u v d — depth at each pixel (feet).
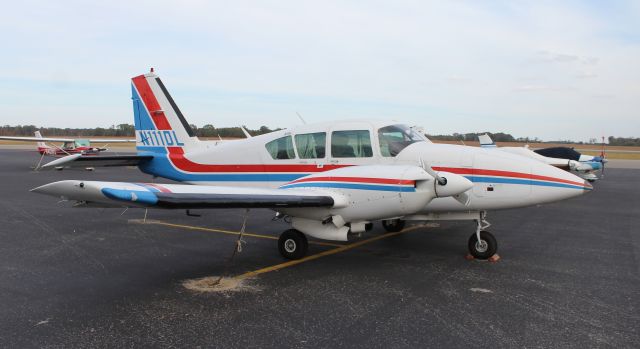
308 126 23.29
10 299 14.65
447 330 12.22
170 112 28.48
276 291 15.61
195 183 27.12
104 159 26.55
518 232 26.91
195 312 13.60
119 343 11.44
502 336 11.82
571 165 49.08
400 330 12.23
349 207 18.84
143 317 13.20
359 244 23.39
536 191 18.62
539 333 12.00
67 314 13.38
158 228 27.66
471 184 17.78
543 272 18.01
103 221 29.78
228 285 16.30
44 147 98.37
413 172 17.94
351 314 13.43
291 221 20.18
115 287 16.02
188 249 22.12
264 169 24.34
